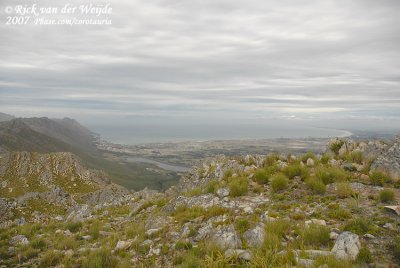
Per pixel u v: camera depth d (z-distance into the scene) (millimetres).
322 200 13477
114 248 12398
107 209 25172
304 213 12312
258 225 11031
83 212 26500
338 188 13930
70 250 12844
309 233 9992
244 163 22062
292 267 8164
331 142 22234
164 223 14641
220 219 13070
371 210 11672
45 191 86438
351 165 17344
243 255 9289
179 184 26781
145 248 11805
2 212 57250
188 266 9164
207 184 19703
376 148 18609
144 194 29062
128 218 18906
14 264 12375
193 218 14289
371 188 14047
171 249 11281
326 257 8328
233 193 16047
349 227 10172
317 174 16047
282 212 12789
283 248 9492
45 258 11945
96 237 14922
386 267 7895
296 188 15578
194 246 10945
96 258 10812
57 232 16969
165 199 21281
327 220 11336
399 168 15359
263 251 9320
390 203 12125
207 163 27359
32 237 16516
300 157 20906
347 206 12344
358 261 8234
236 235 10438
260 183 17422
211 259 9008
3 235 16953
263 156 22703
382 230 9922
